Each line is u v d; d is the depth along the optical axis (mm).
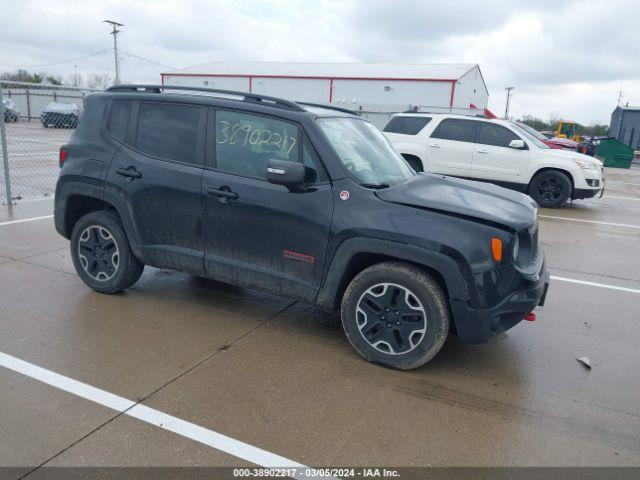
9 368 3598
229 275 4305
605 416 3381
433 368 3896
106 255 4863
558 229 9180
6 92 17953
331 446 2941
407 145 11953
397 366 3783
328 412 3262
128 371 3633
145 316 4562
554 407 3459
